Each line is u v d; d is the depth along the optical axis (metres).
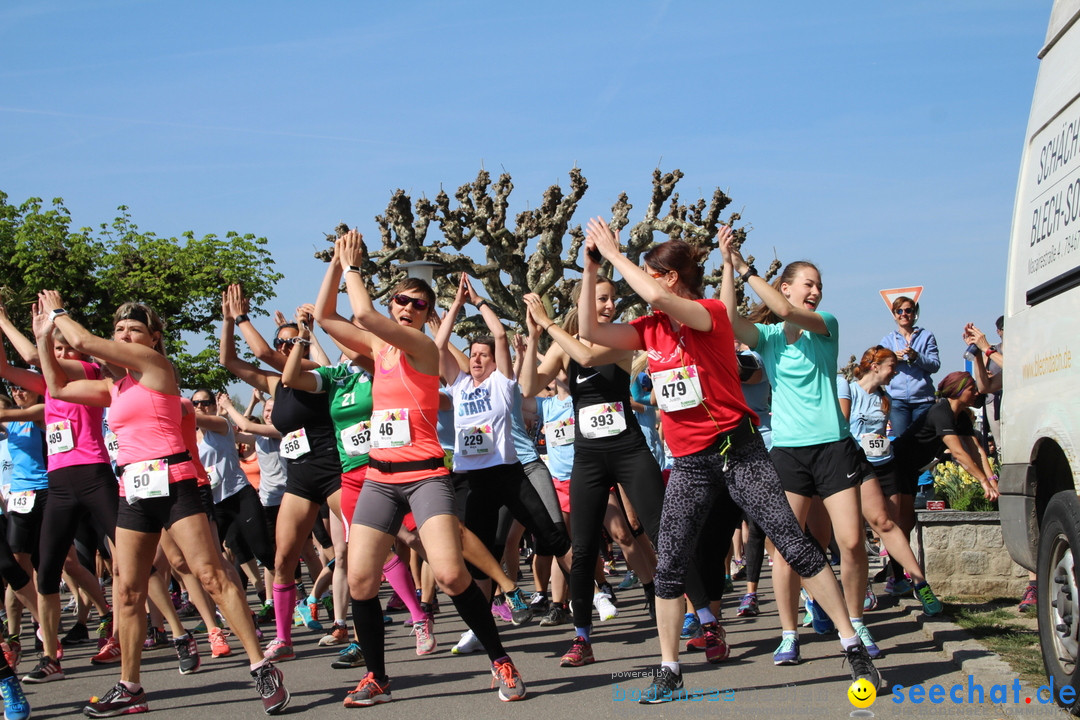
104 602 8.69
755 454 5.08
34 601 8.20
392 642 8.22
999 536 8.48
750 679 5.76
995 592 8.46
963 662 5.70
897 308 10.48
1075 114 4.91
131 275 41.94
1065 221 4.93
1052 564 4.92
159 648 8.65
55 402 7.42
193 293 42.62
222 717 5.62
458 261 30.92
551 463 9.27
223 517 10.42
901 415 10.39
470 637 7.34
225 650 7.91
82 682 7.15
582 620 6.56
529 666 6.64
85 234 41.69
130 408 5.71
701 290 5.50
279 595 7.34
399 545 9.20
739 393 5.14
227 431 10.24
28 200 41.03
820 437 5.95
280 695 5.61
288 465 7.29
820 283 6.08
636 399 9.30
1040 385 5.14
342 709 5.63
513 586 7.97
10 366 7.34
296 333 7.98
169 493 5.64
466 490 8.73
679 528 5.18
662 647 5.32
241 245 45.28
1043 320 5.12
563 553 7.62
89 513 7.54
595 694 5.61
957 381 8.73
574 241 31.91
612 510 7.89
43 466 8.78
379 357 5.68
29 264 39.66
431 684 6.23
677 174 32.25
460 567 5.46
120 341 5.80
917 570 7.29
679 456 5.15
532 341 6.83
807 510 6.08
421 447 5.53
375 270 30.91
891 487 8.57
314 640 8.44
